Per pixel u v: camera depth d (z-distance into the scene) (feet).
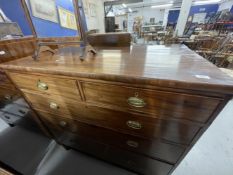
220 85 1.24
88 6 15.16
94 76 1.73
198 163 3.65
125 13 30.78
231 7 23.86
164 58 2.21
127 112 1.99
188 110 1.57
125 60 2.23
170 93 1.51
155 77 1.46
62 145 4.34
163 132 1.97
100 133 2.72
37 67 2.14
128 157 2.96
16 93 3.43
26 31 4.85
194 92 1.39
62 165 3.97
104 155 3.46
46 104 2.87
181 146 2.03
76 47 3.60
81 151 4.09
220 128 4.69
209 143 4.19
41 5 2.75
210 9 32.30
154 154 2.45
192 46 10.73
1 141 4.95
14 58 3.18
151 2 29.09
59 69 1.98
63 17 3.04
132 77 1.53
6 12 4.49
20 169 3.98
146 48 3.15
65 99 2.42
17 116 4.47
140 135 2.23
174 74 1.52
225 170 3.49
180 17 16.51
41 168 3.96
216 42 9.46
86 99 2.17
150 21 40.78
